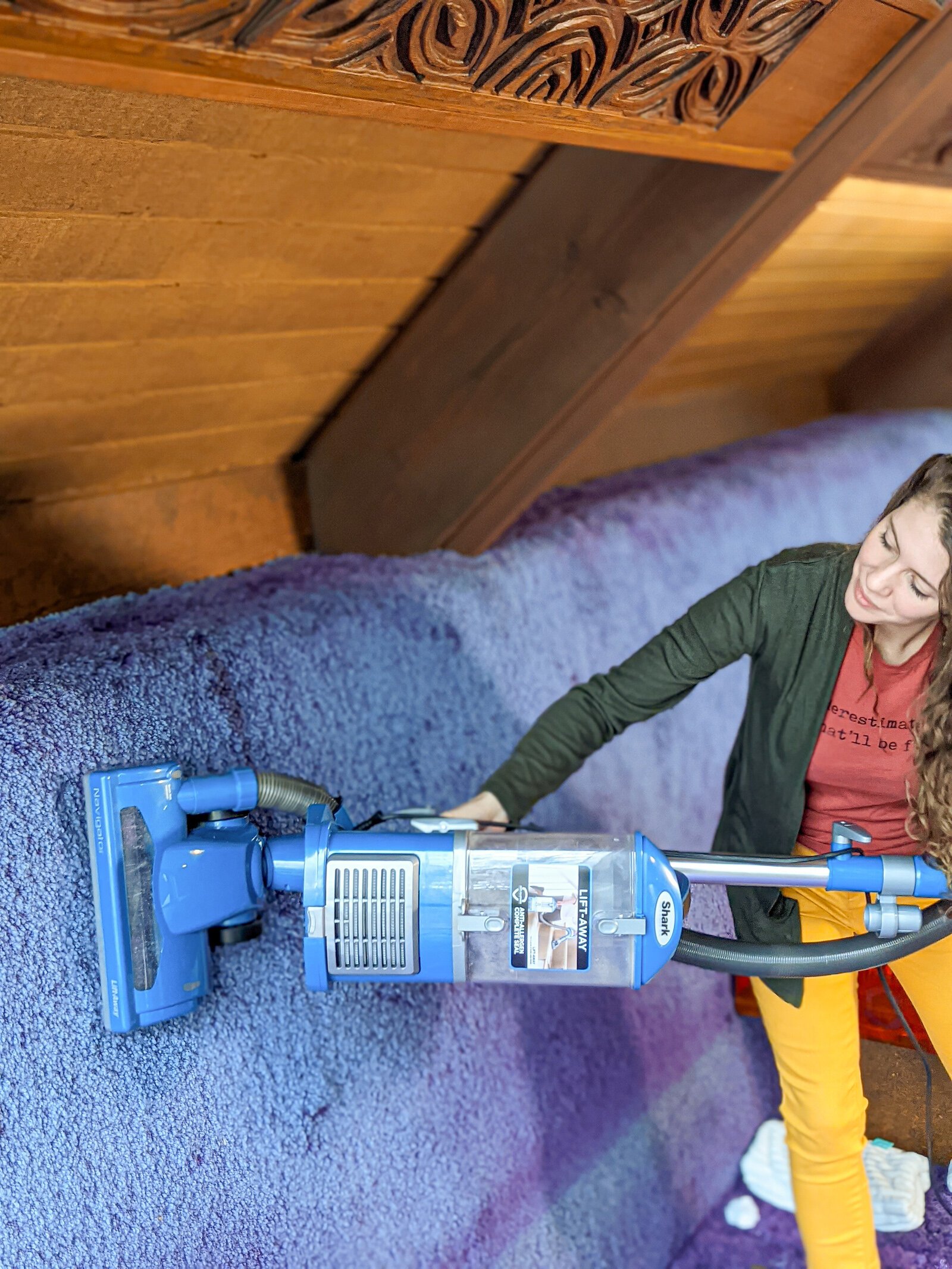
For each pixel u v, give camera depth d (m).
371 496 1.73
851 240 1.83
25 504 1.37
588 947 0.94
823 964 0.98
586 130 1.03
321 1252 1.20
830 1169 1.17
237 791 1.04
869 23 1.10
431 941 0.95
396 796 1.40
